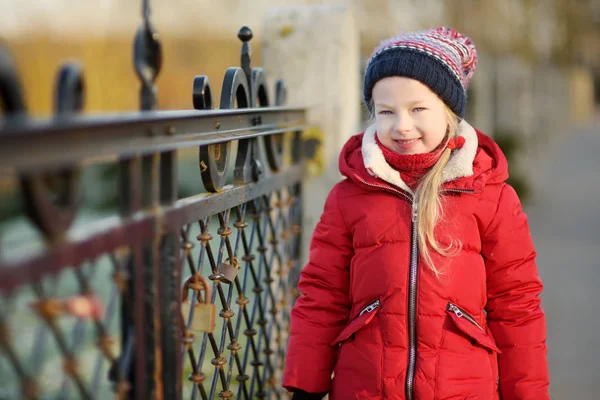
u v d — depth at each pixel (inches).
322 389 74.1
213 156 61.4
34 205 35.3
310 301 75.3
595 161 701.3
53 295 38.9
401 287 69.6
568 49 644.1
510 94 595.8
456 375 68.1
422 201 69.9
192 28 407.2
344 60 110.6
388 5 337.4
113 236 43.3
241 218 74.6
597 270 260.5
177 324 53.4
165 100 406.6
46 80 338.0
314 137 110.1
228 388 71.1
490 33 433.1
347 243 74.9
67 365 40.0
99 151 40.2
